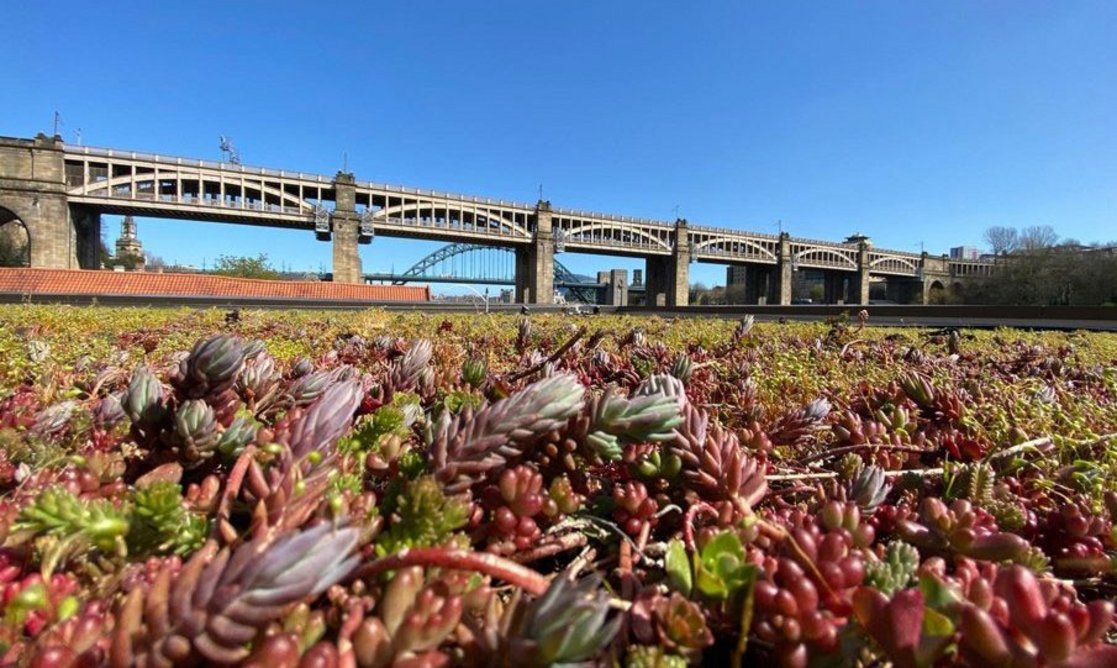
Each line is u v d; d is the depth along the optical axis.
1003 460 1.68
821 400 2.00
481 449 1.01
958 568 0.95
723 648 0.82
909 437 1.90
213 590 0.58
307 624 0.69
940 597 0.74
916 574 0.93
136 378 1.24
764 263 93.62
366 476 1.29
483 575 0.88
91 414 1.72
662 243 85.00
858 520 1.02
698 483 1.16
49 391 2.20
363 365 3.39
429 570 0.79
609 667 0.73
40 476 1.21
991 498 1.38
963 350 5.05
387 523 0.99
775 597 0.73
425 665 0.61
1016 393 2.54
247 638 0.56
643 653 0.70
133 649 0.58
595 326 7.52
